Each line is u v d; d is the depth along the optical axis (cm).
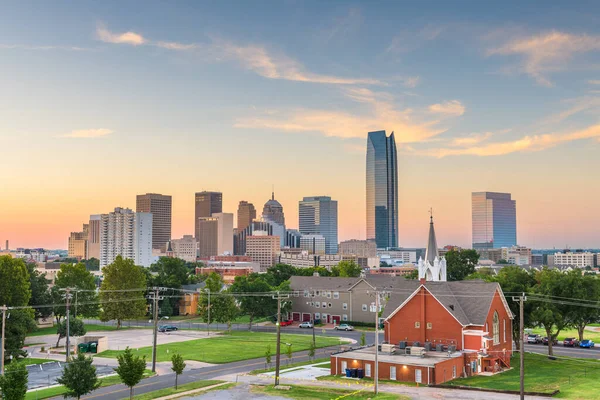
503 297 9075
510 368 8681
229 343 11775
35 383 8038
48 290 15688
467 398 6519
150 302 17775
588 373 8075
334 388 7244
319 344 11606
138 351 10806
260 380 7888
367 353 8644
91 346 10731
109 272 15700
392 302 9344
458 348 8531
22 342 9762
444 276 11725
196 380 8038
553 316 9162
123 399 6881
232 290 15188
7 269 11912
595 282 9494
